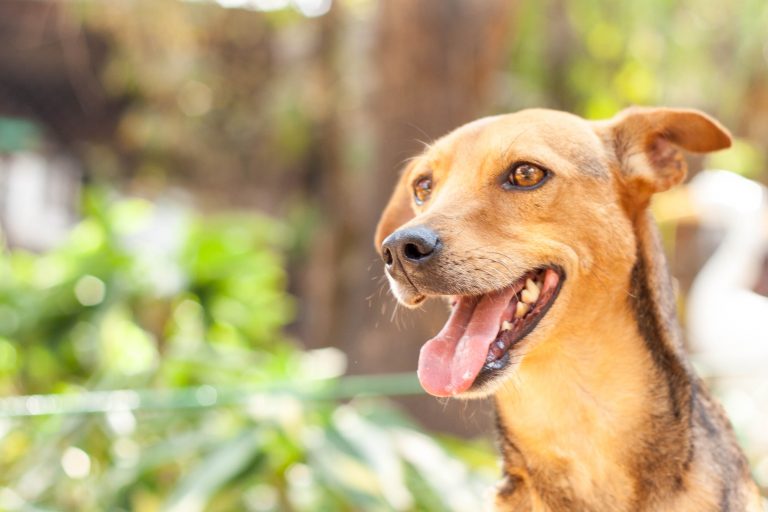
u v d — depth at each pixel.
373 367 7.63
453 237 3.34
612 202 3.55
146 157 14.71
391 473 5.41
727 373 6.71
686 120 3.67
